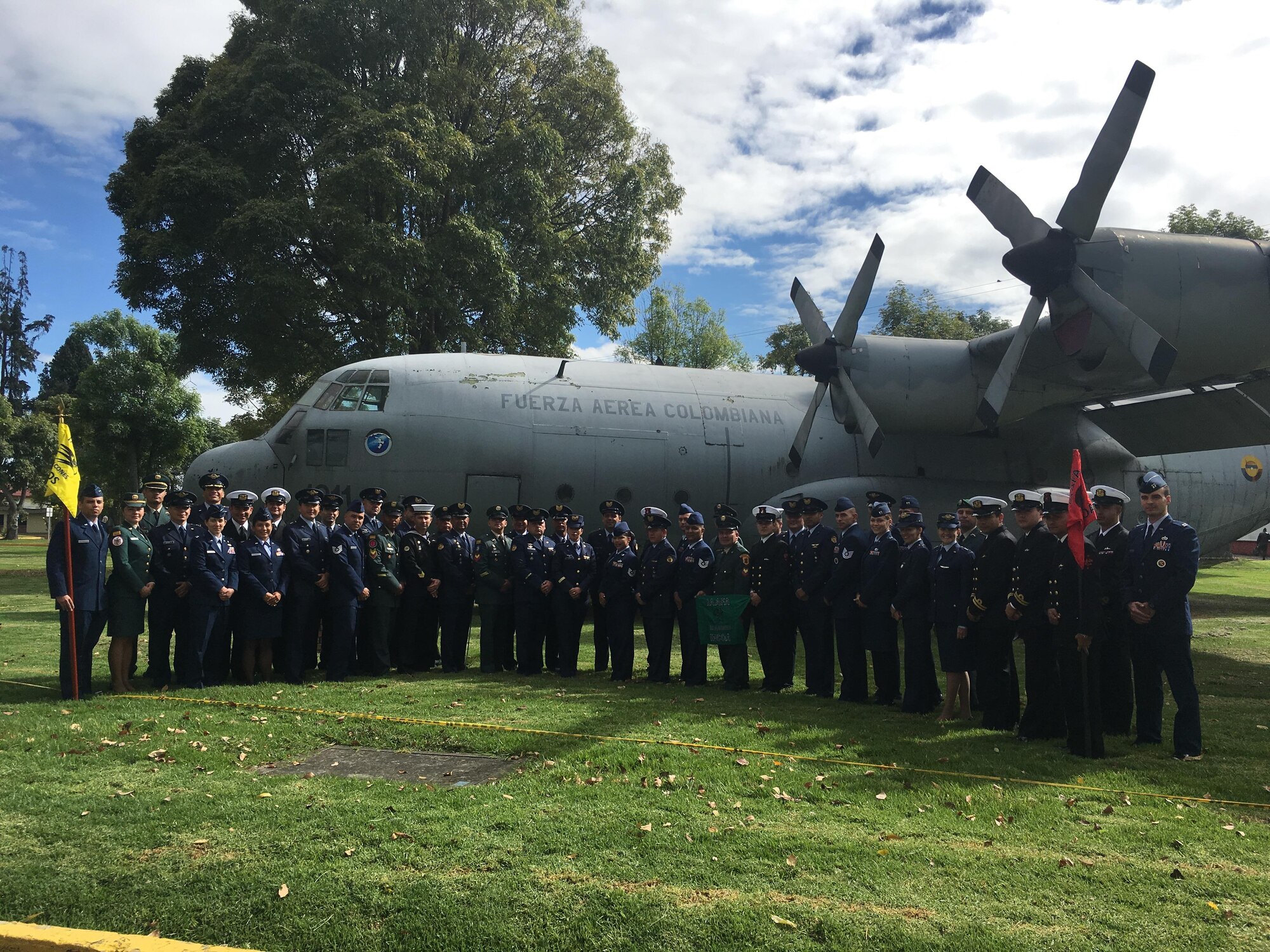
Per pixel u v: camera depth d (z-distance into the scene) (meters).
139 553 8.53
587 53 26.64
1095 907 3.64
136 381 41.38
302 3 22.47
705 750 6.16
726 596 8.98
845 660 8.53
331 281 23.33
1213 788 5.45
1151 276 10.46
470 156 22.70
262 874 3.90
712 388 15.48
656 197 29.02
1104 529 7.36
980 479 15.30
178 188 20.14
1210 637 13.46
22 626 13.18
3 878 3.86
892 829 4.60
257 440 14.13
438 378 14.01
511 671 10.12
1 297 106.00
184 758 5.82
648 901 3.66
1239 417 13.84
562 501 13.79
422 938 3.37
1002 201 11.07
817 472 14.94
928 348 13.20
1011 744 6.65
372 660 9.64
